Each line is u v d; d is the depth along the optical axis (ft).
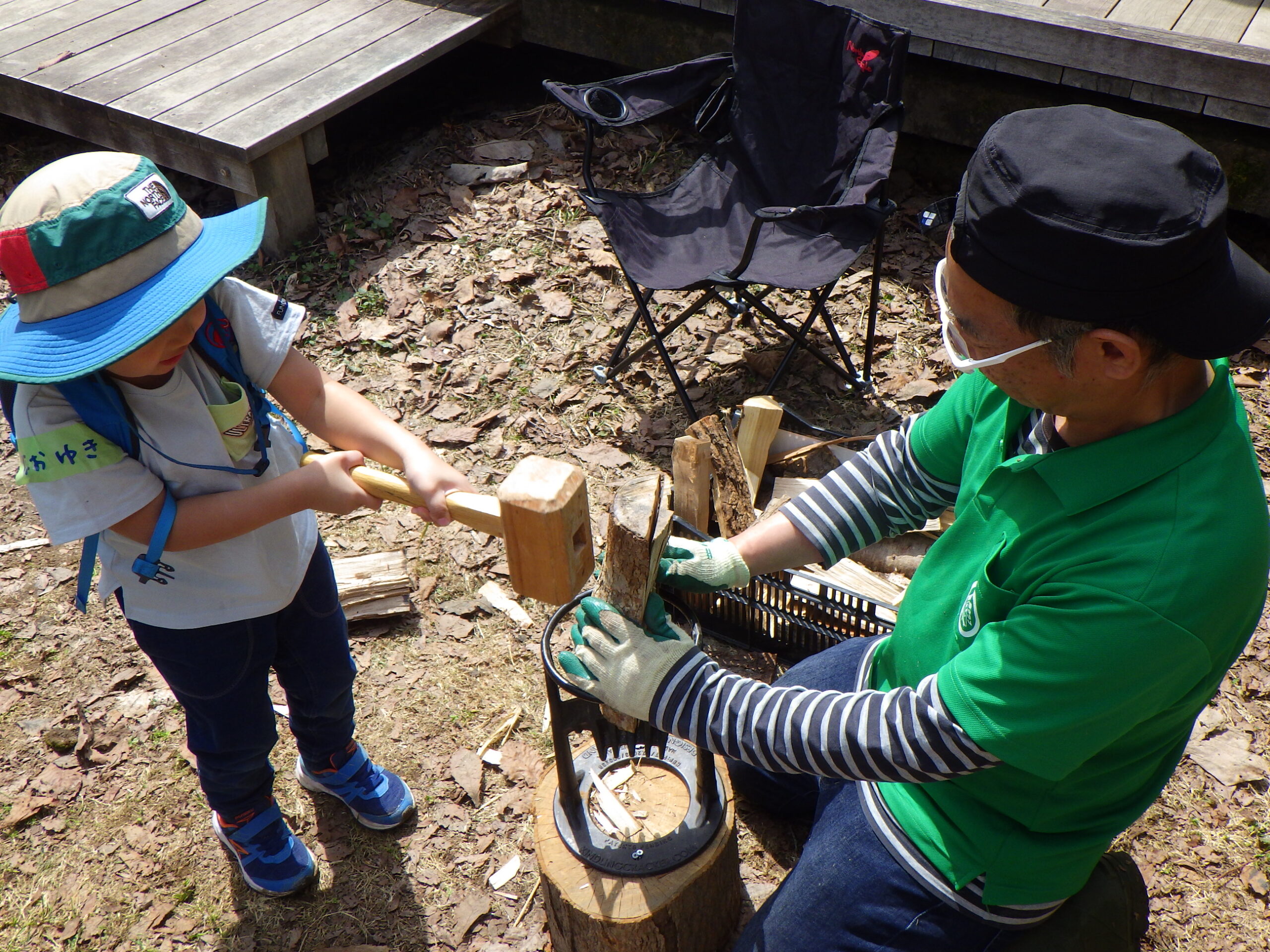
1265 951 7.28
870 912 5.77
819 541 6.45
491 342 13.03
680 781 6.99
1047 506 4.67
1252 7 14.14
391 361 12.75
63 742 8.71
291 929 7.54
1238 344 3.91
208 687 6.33
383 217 14.73
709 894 6.61
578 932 6.46
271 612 6.33
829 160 12.48
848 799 6.18
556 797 6.88
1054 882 5.42
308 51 15.81
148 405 5.36
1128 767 5.02
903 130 15.83
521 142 16.69
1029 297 3.88
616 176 15.99
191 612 6.00
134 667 9.33
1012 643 4.50
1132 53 13.24
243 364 6.02
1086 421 4.50
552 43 17.83
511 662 9.41
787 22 12.19
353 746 7.97
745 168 13.07
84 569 5.74
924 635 5.62
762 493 10.75
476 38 17.43
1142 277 3.67
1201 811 8.09
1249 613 4.35
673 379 11.65
